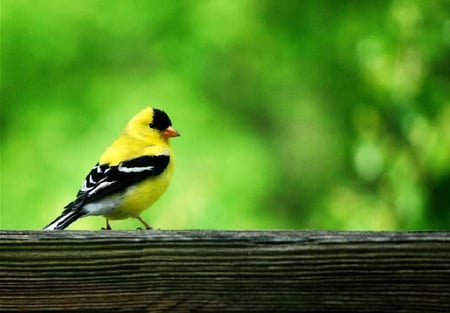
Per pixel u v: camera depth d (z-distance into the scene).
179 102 15.85
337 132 17.39
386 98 13.91
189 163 15.00
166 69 16.45
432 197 13.44
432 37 14.04
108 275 3.46
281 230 3.49
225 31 16.95
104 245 3.48
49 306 3.46
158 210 13.95
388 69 13.91
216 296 3.45
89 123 15.52
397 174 13.43
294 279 3.45
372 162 13.60
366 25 16.80
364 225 13.70
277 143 17.27
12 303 3.46
